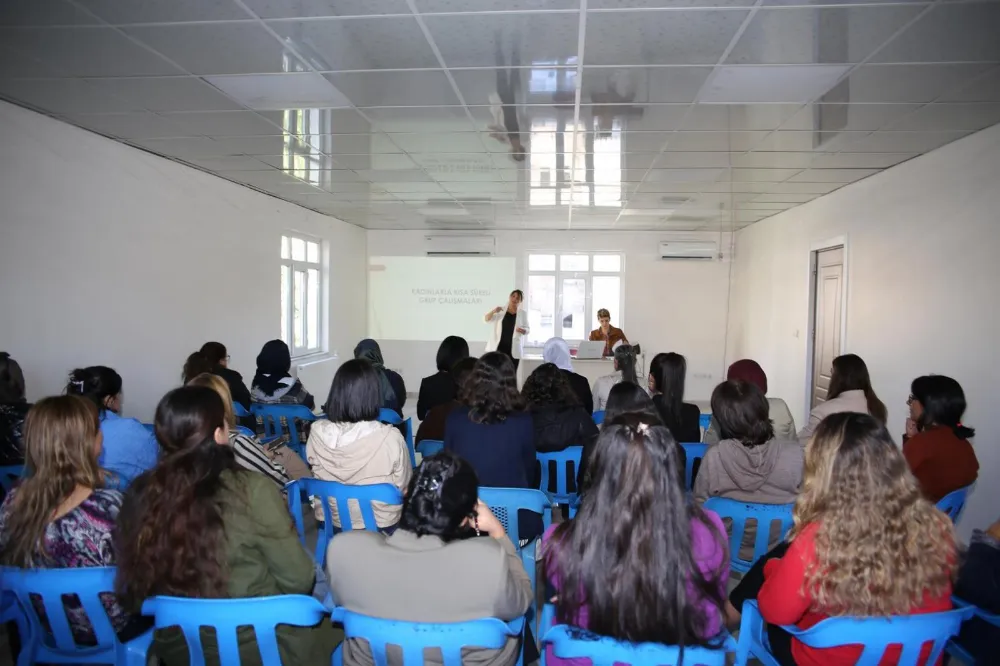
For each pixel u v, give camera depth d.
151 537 1.58
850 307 6.10
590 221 9.32
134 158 4.98
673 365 3.29
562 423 3.05
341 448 2.46
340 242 9.47
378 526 2.43
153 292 5.21
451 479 1.50
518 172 5.91
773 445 2.32
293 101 3.85
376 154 5.22
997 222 4.00
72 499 1.76
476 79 3.43
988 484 3.99
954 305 4.43
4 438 2.66
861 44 2.90
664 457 1.42
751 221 8.97
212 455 1.68
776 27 2.73
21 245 3.93
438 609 1.45
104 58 3.17
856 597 1.44
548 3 2.52
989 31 2.73
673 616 1.37
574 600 1.44
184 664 1.63
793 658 1.65
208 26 2.79
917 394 2.78
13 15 2.69
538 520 2.45
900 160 5.10
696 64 3.17
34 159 4.03
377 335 10.58
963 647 1.74
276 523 1.69
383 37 2.88
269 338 7.29
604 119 4.15
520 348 9.62
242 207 6.66
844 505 1.48
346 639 1.57
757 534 2.24
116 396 2.98
